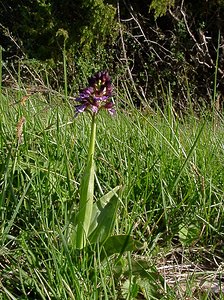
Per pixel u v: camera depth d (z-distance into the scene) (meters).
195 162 1.04
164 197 0.88
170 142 1.09
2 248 0.71
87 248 0.73
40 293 0.63
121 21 5.05
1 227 0.77
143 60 4.90
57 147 0.95
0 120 0.96
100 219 0.75
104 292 0.64
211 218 0.93
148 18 5.09
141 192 0.94
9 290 0.68
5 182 0.78
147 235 0.86
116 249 0.71
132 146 1.08
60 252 0.72
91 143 0.72
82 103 0.72
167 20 5.11
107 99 0.72
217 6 4.92
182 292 0.74
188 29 4.70
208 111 1.42
